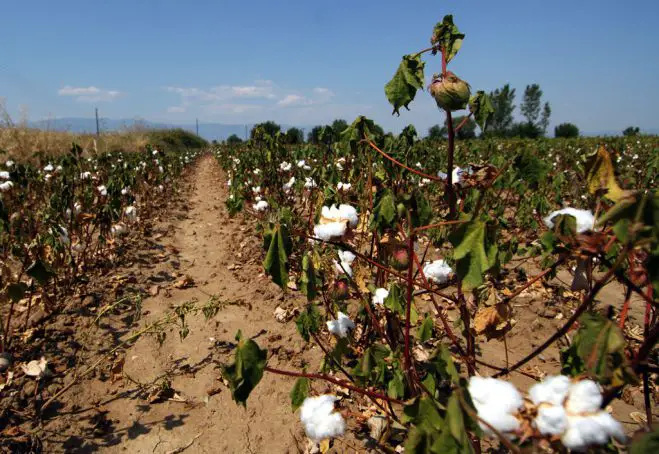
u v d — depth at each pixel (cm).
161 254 497
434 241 282
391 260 170
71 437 213
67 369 261
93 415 228
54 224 325
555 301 329
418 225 162
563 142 1519
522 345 282
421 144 510
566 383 81
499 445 193
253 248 501
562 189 541
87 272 402
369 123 189
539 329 297
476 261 104
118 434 217
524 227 480
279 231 127
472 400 83
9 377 244
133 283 395
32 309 327
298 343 287
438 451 89
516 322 303
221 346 291
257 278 407
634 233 81
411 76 131
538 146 927
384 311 198
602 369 88
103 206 408
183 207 862
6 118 1073
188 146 4116
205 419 226
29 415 223
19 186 380
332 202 212
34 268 226
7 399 230
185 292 388
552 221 104
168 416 229
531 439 80
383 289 196
